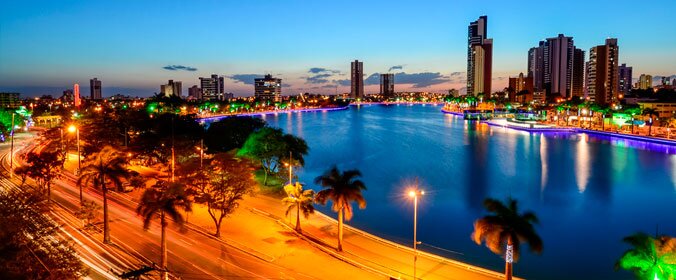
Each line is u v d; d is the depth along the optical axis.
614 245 59.06
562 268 51.31
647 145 165.38
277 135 88.81
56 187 76.56
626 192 89.94
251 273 43.41
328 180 49.75
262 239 53.09
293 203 56.09
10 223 34.88
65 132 120.00
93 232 52.81
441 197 85.44
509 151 150.00
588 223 69.00
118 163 53.34
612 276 49.09
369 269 45.31
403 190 91.50
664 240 34.22
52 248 38.59
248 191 60.62
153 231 54.19
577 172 111.44
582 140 183.25
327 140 185.38
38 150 117.62
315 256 48.31
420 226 67.00
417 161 129.50
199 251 48.53
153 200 42.16
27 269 32.31
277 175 90.38
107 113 147.38
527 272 50.16
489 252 56.16
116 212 61.56
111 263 43.84
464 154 143.75
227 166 63.62
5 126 148.38
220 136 106.31
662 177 104.62
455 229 65.69
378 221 69.44
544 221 69.94
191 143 98.06
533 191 90.81
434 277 43.47
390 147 162.00
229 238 53.00
